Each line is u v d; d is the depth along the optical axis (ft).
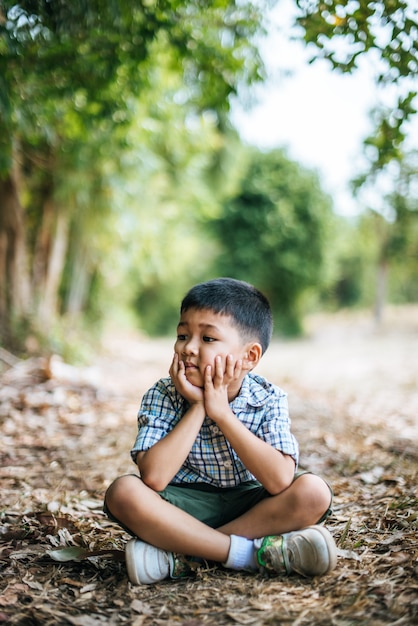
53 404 17.17
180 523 6.34
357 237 65.98
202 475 7.02
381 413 17.56
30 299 25.38
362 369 28.17
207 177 34.83
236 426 6.37
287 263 55.06
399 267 60.29
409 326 55.47
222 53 14.88
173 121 24.76
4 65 11.82
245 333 6.66
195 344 6.51
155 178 29.19
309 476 6.52
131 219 28.73
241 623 5.52
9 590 6.27
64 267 30.86
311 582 6.26
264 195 54.95
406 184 27.07
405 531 7.62
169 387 7.02
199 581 6.41
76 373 21.40
